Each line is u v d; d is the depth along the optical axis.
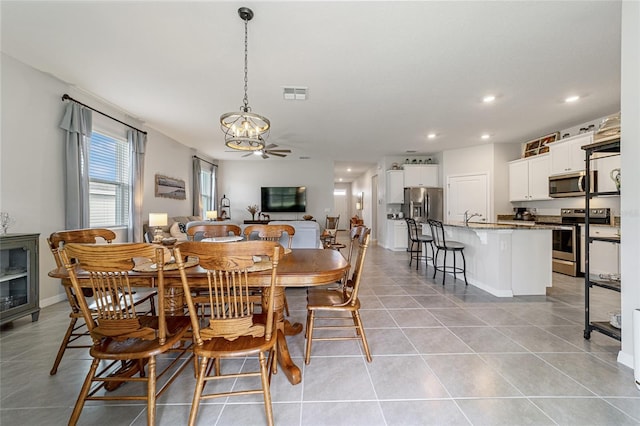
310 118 4.28
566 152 4.40
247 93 3.35
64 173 3.21
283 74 2.90
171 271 1.55
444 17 2.03
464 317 2.64
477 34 2.23
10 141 2.67
